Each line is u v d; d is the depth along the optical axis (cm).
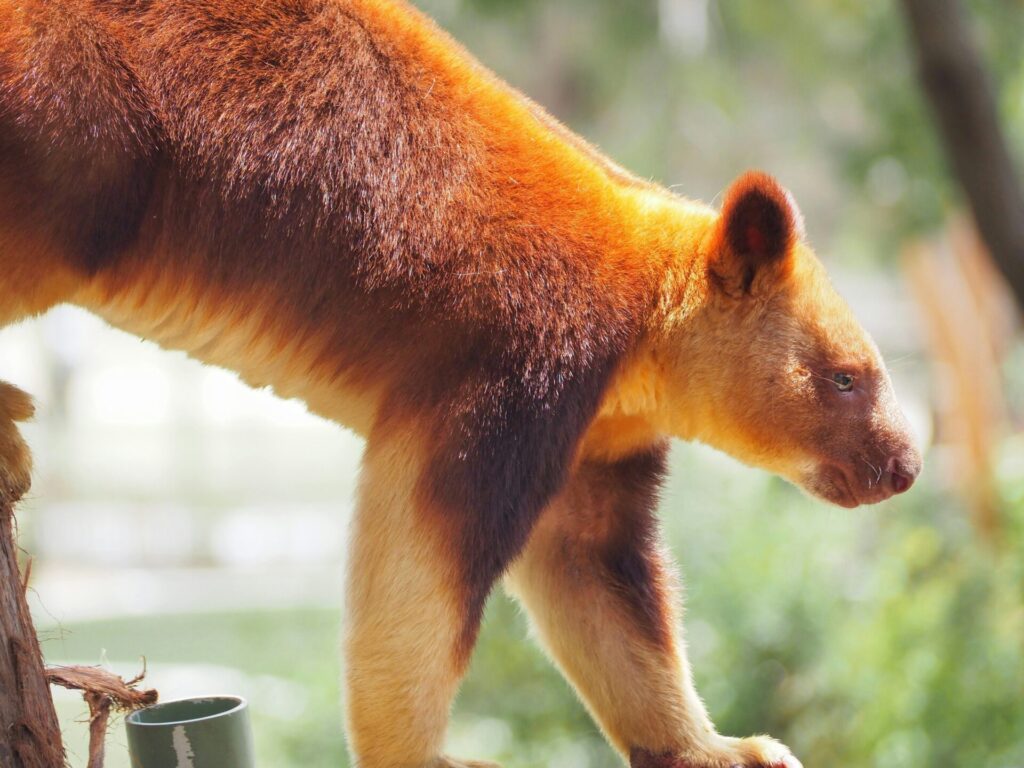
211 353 618
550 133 651
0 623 488
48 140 527
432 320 584
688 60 2336
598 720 693
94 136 536
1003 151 1414
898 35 1873
